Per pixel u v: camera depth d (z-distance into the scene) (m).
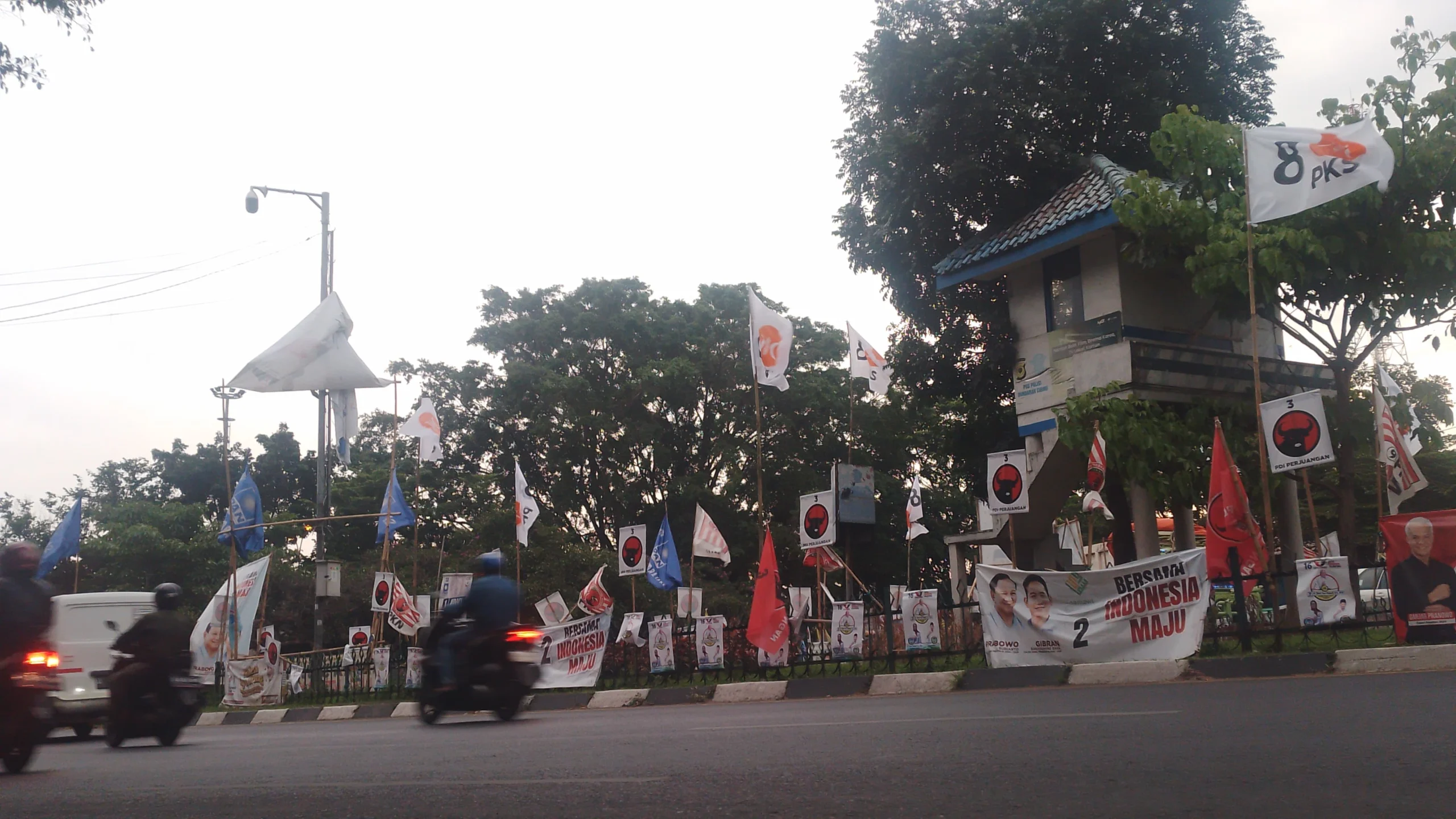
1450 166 13.90
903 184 21.84
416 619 20.95
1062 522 30.94
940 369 24.12
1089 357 18.12
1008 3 22.03
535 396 38.25
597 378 39.38
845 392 38.66
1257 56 22.12
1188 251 16.92
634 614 17.45
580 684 16.61
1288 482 17.92
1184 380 17.66
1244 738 5.27
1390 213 14.37
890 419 38.00
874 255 23.36
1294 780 4.03
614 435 37.28
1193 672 11.48
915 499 21.52
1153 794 3.84
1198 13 21.61
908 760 5.00
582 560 33.62
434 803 4.34
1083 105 21.08
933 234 22.55
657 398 38.38
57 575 38.81
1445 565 11.31
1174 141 16.20
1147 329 17.97
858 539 18.69
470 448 40.38
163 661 10.96
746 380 38.75
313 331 17.25
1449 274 14.17
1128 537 21.42
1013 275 20.00
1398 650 10.61
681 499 37.69
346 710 17.38
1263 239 14.41
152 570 37.22
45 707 7.20
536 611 32.56
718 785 4.49
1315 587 11.93
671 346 39.53
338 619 39.28
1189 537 20.52
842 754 5.42
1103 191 18.28
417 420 23.66
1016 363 19.83
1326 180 13.29
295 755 7.37
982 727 6.48
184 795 5.12
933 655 13.57
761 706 11.49
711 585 35.50
